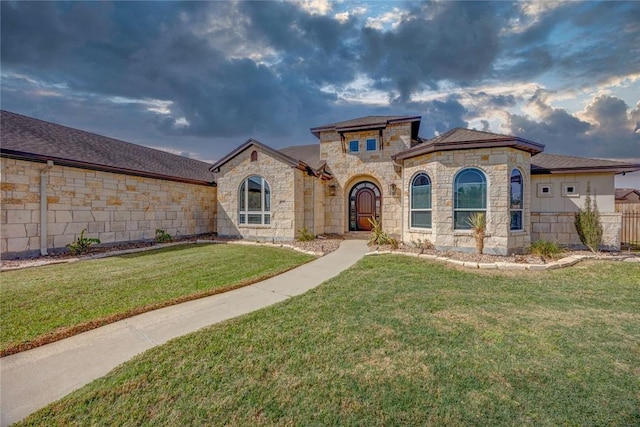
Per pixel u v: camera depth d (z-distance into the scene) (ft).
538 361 11.25
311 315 15.83
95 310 16.48
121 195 41.65
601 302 17.99
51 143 36.70
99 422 8.30
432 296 18.93
